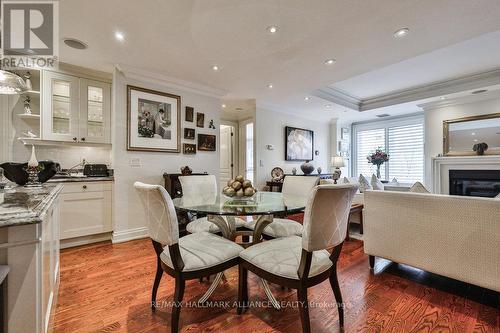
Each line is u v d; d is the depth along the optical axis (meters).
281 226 2.11
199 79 3.49
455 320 1.53
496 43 2.79
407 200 1.99
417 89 4.51
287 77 3.41
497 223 1.57
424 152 5.07
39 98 2.98
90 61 2.86
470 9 1.93
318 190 1.23
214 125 4.01
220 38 2.36
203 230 2.12
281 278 1.34
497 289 1.58
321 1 1.83
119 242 3.04
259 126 4.94
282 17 2.03
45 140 2.85
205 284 2.02
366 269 2.29
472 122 4.47
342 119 6.36
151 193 1.36
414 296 1.81
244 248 1.77
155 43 2.45
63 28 2.17
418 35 2.32
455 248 1.75
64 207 2.75
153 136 3.33
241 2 1.84
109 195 3.04
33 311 0.88
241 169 6.04
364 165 6.66
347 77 3.42
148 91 3.29
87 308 1.65
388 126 6.19
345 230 1.48
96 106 3.22
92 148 3.38
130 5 1.86
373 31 2.25
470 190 4.43
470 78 3.84
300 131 5.72
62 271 2.22
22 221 0.83
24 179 1.74
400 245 2.05
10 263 0.85
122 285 1.97
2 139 2.74
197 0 1.81
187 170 3.42
